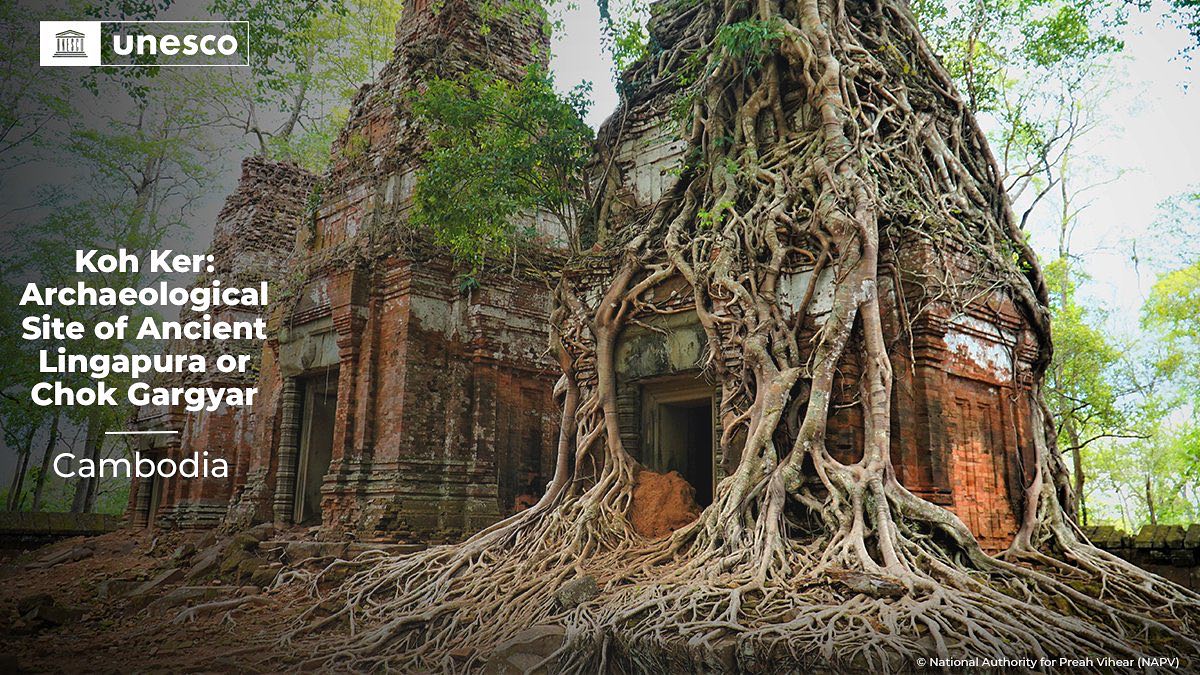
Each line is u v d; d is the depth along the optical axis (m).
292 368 17.92
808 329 10.83
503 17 18.47
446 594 10.65
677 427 13.12
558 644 8.43
